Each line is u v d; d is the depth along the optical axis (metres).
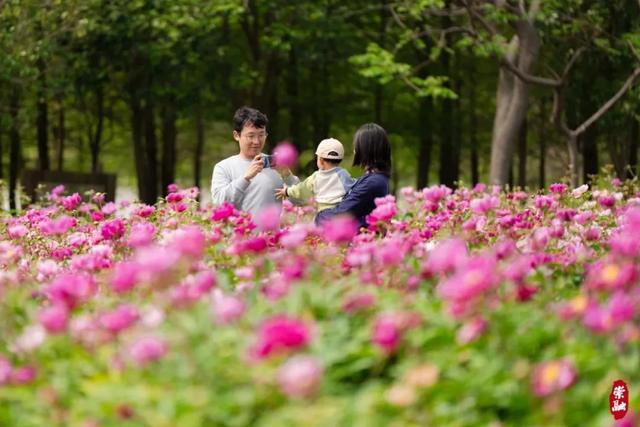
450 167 34.84
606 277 4.82
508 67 22.33
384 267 5.93
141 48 27.58
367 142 9.00
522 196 10.55
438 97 34.12
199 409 3.91
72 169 45.47
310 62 29.83
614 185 12.98
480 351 4.68
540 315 5.05
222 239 6.83
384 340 4.29
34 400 4.28
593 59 27.83
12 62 25.39
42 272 6.36
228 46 29.56
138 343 4.14
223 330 4.55
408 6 24.69
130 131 40.41
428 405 4.11
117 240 7.22
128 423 3.90
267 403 4.00
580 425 4.23
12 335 5.18
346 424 3.88
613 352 4.70
